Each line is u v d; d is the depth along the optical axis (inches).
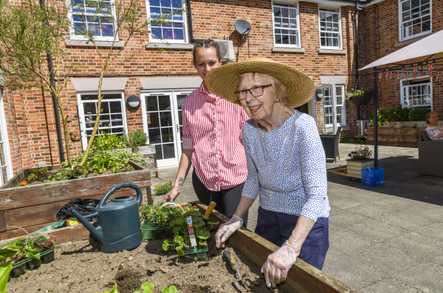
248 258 71.8
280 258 53.1
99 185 145.5
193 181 117.3
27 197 132.0
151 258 79.3
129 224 83.0
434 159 277.0
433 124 308.2
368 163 279.3
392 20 507.2
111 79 354.6
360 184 269.1
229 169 105.3
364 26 542.6
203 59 98.3
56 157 330.0
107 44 348.2
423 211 194.9
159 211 93.8
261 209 81.0
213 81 74.5
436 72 449.1
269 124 69.0
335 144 366.6
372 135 496.4
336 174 303.3
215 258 76.4
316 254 71.2
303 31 480.1
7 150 232.7
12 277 74.5
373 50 534.3
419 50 264.2
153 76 378.0
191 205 103.0
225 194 107.0
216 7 411.8
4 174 227.9
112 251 83.1
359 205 213.6
